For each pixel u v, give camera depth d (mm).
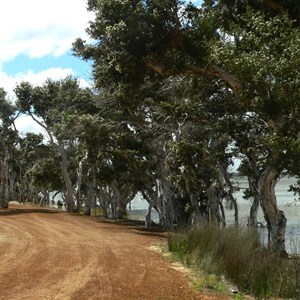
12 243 17734
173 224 29047
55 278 11180
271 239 15688
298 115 9109
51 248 16500
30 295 9492
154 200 33188
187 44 14125
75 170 53156
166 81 22172
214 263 12336
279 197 64438
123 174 36844
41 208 51031
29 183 75312
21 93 46469
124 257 14906
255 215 21625
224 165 25938
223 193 28172
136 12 13781
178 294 10055
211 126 19953
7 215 36531
